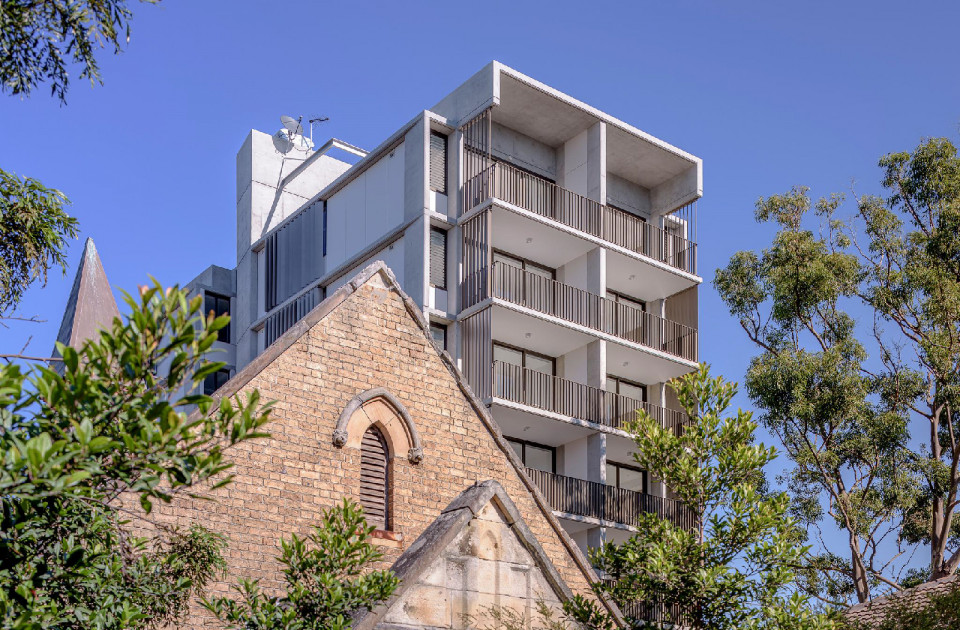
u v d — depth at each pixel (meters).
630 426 18.30
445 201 43.94
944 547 40.50
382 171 45.59
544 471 44.50
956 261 43.94
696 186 50.03
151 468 9.13
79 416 8.86
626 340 46.16
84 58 14.99
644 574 16.62
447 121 44.50
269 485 16.94
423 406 18.89
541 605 14.45
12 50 14.77
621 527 43.38
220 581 15.99
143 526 15.54
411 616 13.41
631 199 51.16
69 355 8.76
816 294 43.84
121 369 9.07
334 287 47.09
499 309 42.06
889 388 42.66
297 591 12.88
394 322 19.03
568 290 45.34
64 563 10.86
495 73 43.56
